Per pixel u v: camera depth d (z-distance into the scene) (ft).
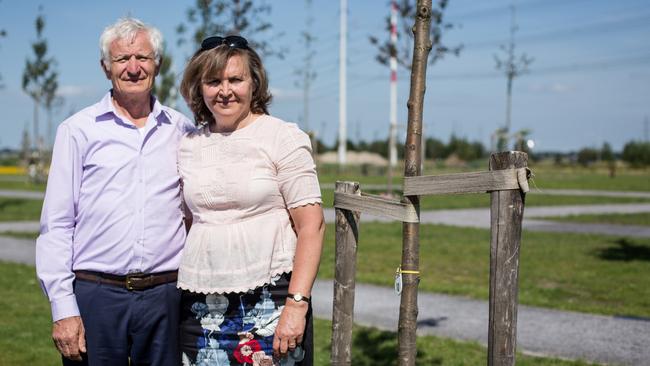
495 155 8.46
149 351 11.00
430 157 304.71
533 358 20.94
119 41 10.73
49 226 10.67
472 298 30.32
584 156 299.99
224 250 10.03
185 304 10.49
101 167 10.71
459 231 55.67
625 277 35.68
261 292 10.02
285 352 9.80
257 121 10.36
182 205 11.12
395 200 9.78
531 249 45.52
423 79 9.68
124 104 11.10
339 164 166.50
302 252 9.91
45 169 162.61
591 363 20.54
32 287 31.53
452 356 20.84
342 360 10.45
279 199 10.19
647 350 22.17
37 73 126.31
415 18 9.75
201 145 10.52
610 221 65.51
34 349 21.38
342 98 165.17
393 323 25.34
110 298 10.72
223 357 10.16
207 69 10.00
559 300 29.94
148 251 10.75
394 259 41.11
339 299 10.44
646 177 191.31
